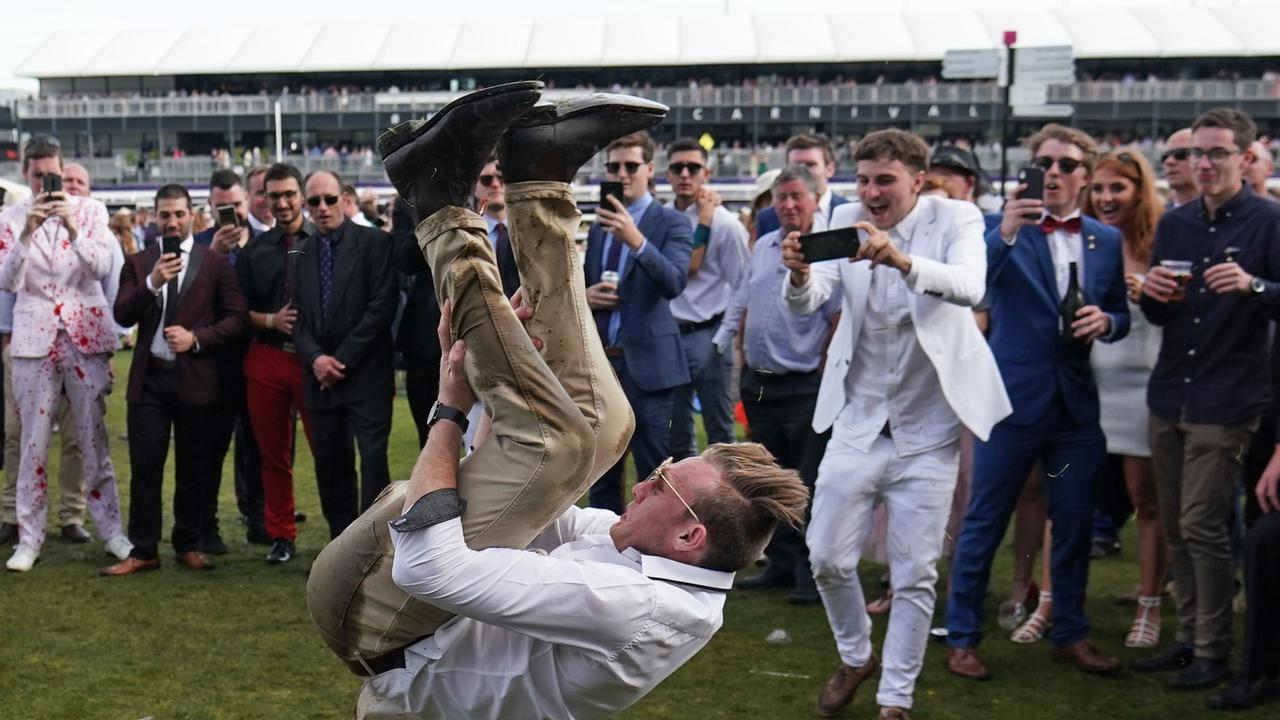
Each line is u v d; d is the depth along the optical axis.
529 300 2.41
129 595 5.70
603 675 2.36
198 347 6.02
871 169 4.20
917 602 4.16
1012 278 4.70
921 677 4.79
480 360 2.28
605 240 5.80
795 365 5.69
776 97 47.38
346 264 5.90
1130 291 4.79
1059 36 50.03
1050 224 4.80
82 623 5.27
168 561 6.33
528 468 2.28
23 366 6.06
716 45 51.22
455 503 2.26
